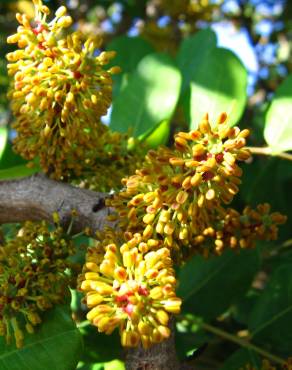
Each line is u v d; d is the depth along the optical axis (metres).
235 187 0.25
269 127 0.31
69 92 0.27
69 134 0.27
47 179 0.29
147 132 0.32
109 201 0.27
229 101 0.32
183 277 0.34
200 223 0.26
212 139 0.26
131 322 0.24
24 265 0.27
